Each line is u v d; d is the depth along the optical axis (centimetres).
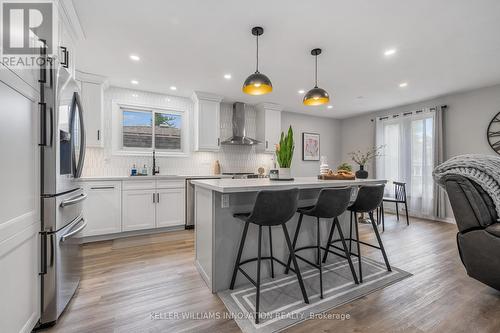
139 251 288
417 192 479
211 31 232
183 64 308
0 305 112
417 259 265
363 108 539
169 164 437
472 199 192
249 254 213
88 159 371
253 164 523
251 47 264
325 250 249
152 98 423
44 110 147
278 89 408
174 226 385
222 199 198
